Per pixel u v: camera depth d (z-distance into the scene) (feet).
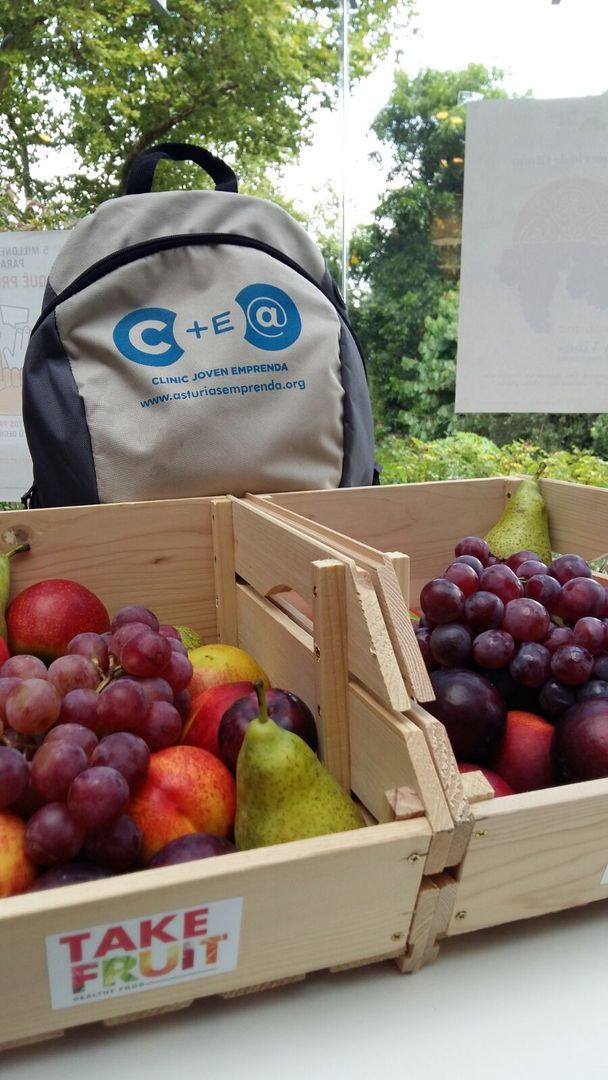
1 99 12.98
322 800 1.62
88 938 1.22
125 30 13.37
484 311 5.95
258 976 1.38
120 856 1.52
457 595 2.14
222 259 3.05
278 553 2.33
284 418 3.06
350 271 14.93
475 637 2.15
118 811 1.49
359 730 1.84
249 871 1.27
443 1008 1.42
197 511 2.88
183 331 2.99
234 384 2.99
